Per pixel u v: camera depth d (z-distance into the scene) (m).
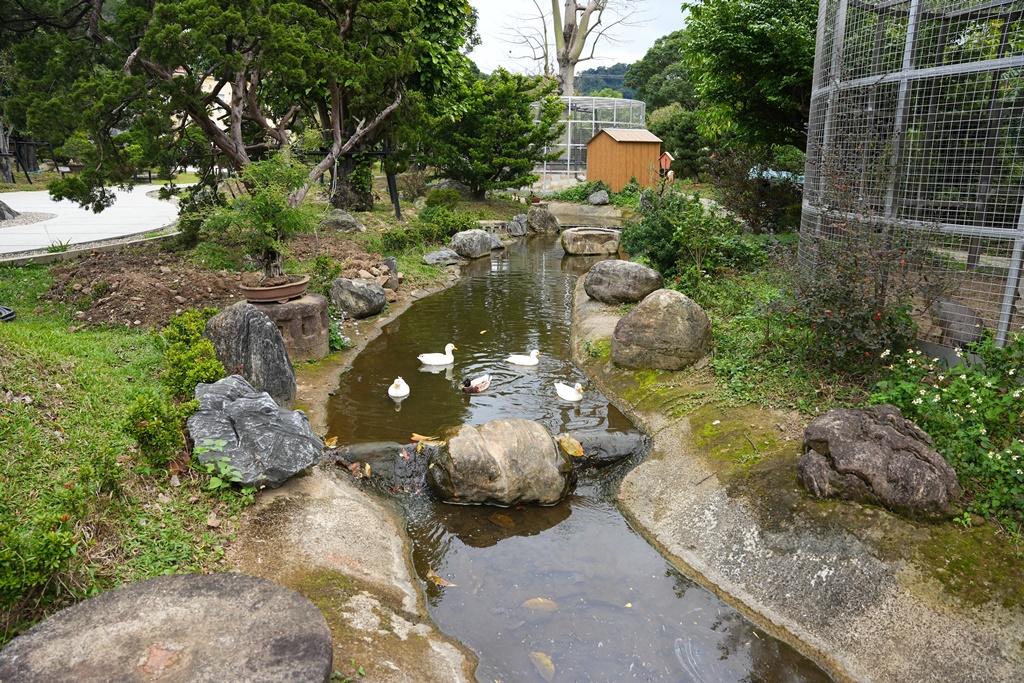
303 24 15.83
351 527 6.07
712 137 23.92
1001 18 8.34
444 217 22.91
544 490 7.13
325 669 3.39
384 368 10.95
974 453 5.89
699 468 7.10
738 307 11.41
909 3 8.35
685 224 14.26
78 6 15.27
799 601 5.46
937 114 8.28
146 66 14.16
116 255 13.88
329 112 22.12
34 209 27.98
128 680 3.27
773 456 6.77
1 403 6.03
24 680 3.26
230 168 18.23
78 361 7.73
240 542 5.53
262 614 3.79
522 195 38.12
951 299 7.98
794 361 8.55
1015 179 8.24
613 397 9.56
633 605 5.69
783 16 17.09
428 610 5.55
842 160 8.40
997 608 4.89
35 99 13.43
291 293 10.74
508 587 5.89
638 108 43.88
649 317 9.62
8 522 4.66
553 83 32.25
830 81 9.38
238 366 8.52
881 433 6.02
